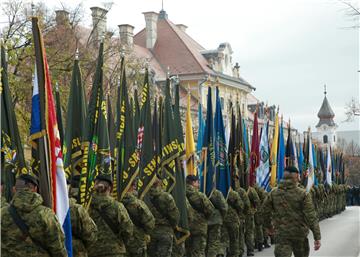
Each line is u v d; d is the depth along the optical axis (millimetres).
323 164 33125
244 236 16375
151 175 11641
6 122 8453
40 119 7395
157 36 58375
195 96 52219
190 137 14812
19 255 6770
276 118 20969
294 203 10500
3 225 6832
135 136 12305
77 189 9148
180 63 55062
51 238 6832
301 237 10555
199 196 12930
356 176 94438
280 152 21688
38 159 7449
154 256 11383
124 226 8797
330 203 34062
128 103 11008
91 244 8133
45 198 7289
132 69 28938
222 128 15766
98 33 29094
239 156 16984
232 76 60844
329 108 116562
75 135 9398
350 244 19938
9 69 20516
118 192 10422
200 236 12922
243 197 15680
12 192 8398
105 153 9367
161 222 11344
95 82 9484
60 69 22266
